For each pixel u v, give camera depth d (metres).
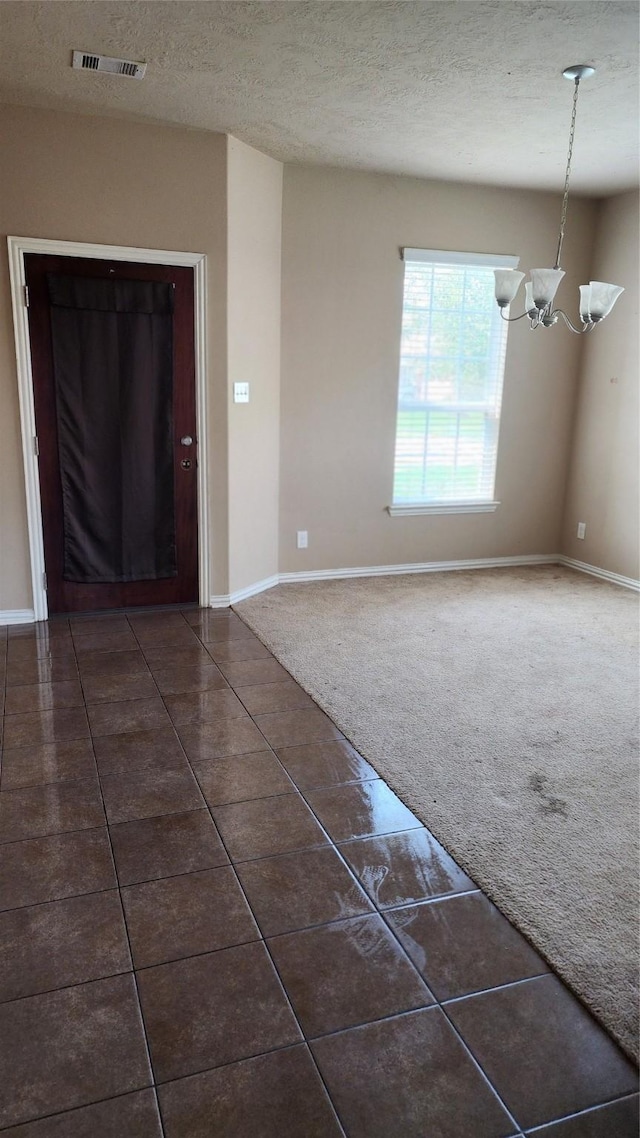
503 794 2.52
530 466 5.48
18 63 3.07
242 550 4.56
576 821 2.37
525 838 2.28
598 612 4.51
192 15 2.63
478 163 4.35
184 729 2.94
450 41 2.80
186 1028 1.61
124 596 4.35
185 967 1.77
